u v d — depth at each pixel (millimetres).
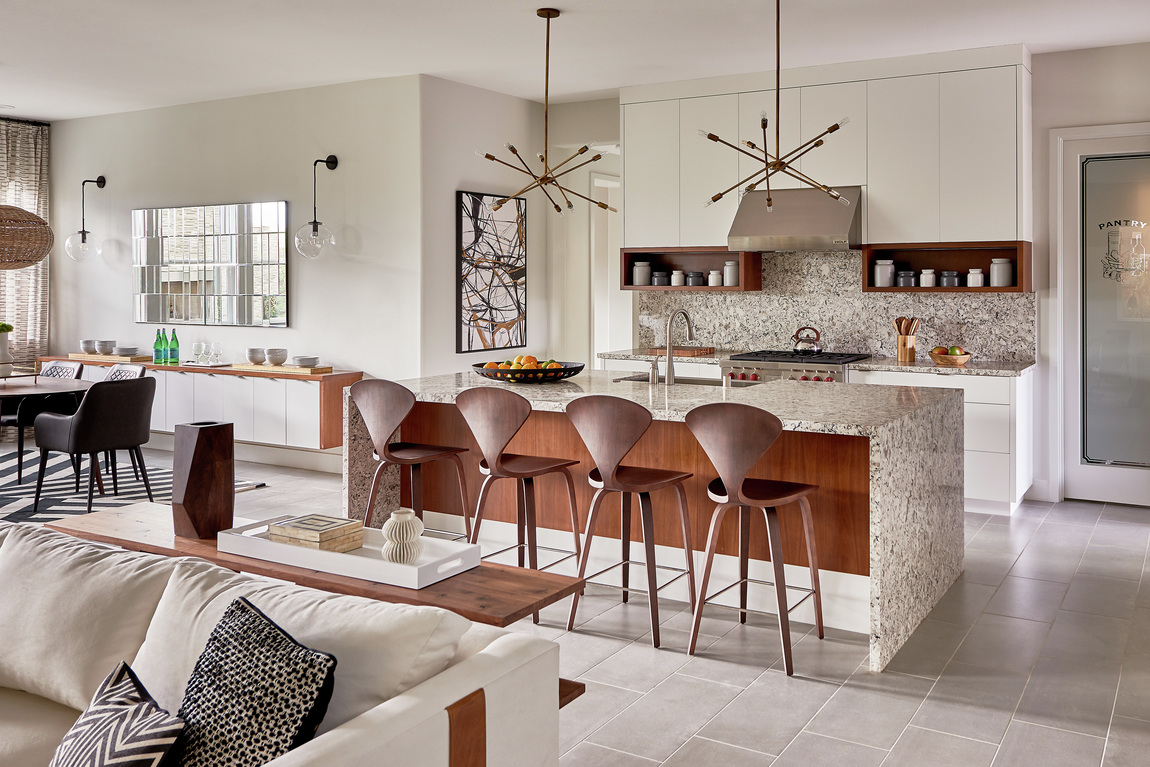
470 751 1832
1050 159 5887
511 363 4777
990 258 6051
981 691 3209
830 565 3820
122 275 8211
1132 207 5762
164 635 2137
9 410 6875
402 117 6582
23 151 8367
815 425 3357
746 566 3760
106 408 5625
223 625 1925
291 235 7199
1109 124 5723
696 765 2719
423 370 6652
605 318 8328
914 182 5934
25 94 7297
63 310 8648
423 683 1839
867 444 3697
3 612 2369
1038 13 5000
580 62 6125
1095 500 6027
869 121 6031
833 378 5898
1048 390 6004
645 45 5688
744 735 2902
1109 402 5941
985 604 4078
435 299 6711
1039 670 3379
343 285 6965
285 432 6910
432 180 6625
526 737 1998
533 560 4012
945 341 6258
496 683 1905
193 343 7812
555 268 7789
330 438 6781
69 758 1747
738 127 6453
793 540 3900
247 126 7355
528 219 7539
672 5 4867
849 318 6555
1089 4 4848
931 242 5914
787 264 6742
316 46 5762
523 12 5004
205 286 7695
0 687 2365
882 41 5566
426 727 1724
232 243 7504
